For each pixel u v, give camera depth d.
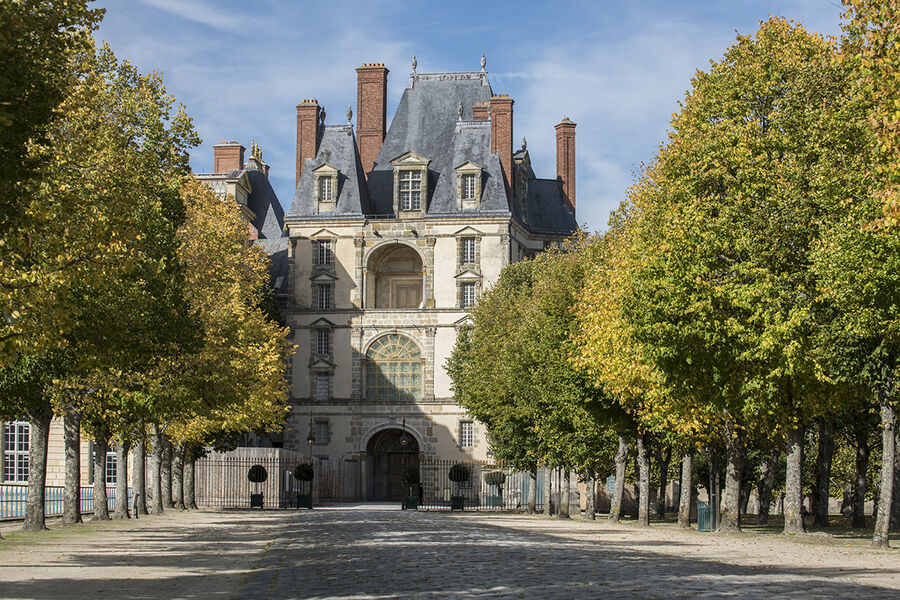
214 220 48.16
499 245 92.69
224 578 17.50
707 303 30.61
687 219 31.80
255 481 72.31
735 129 32.03
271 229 104.00
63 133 26.38
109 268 23.28
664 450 62.41
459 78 102.38
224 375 41.88
